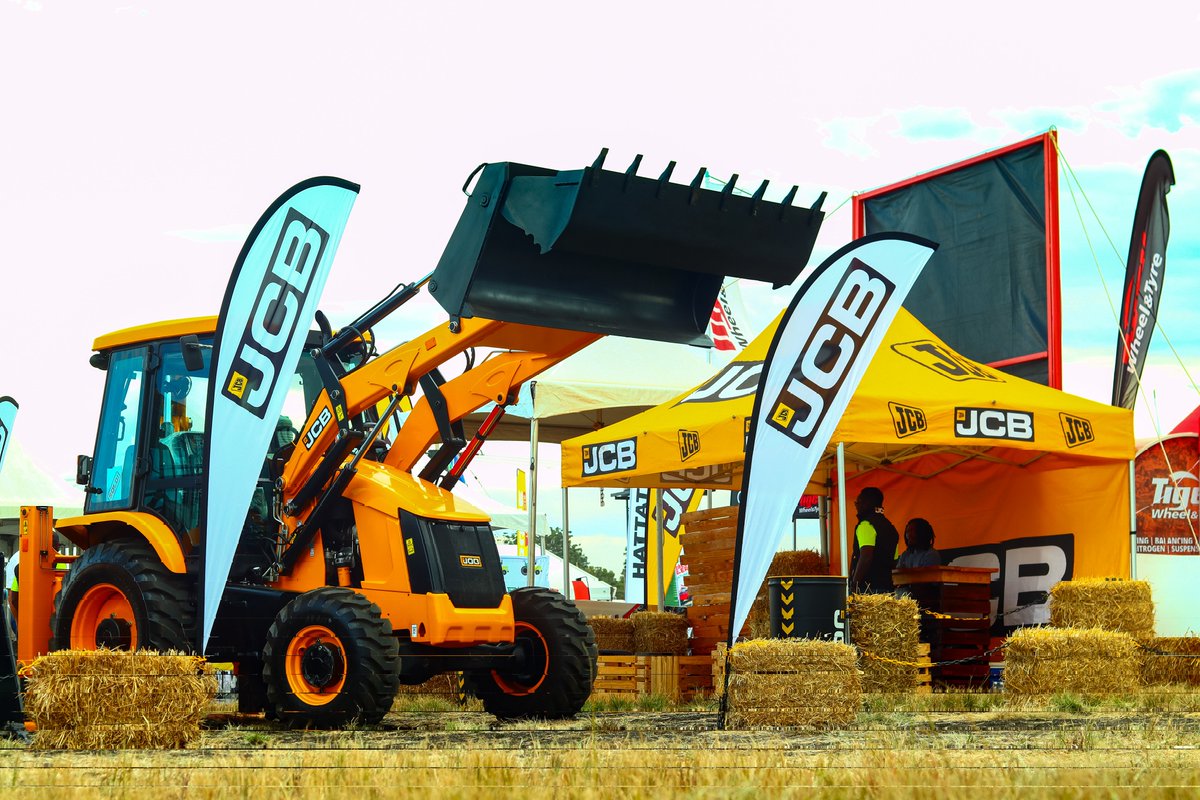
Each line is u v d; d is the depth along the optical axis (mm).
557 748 6039
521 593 8672
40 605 8781
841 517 9875
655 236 7469
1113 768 4801
